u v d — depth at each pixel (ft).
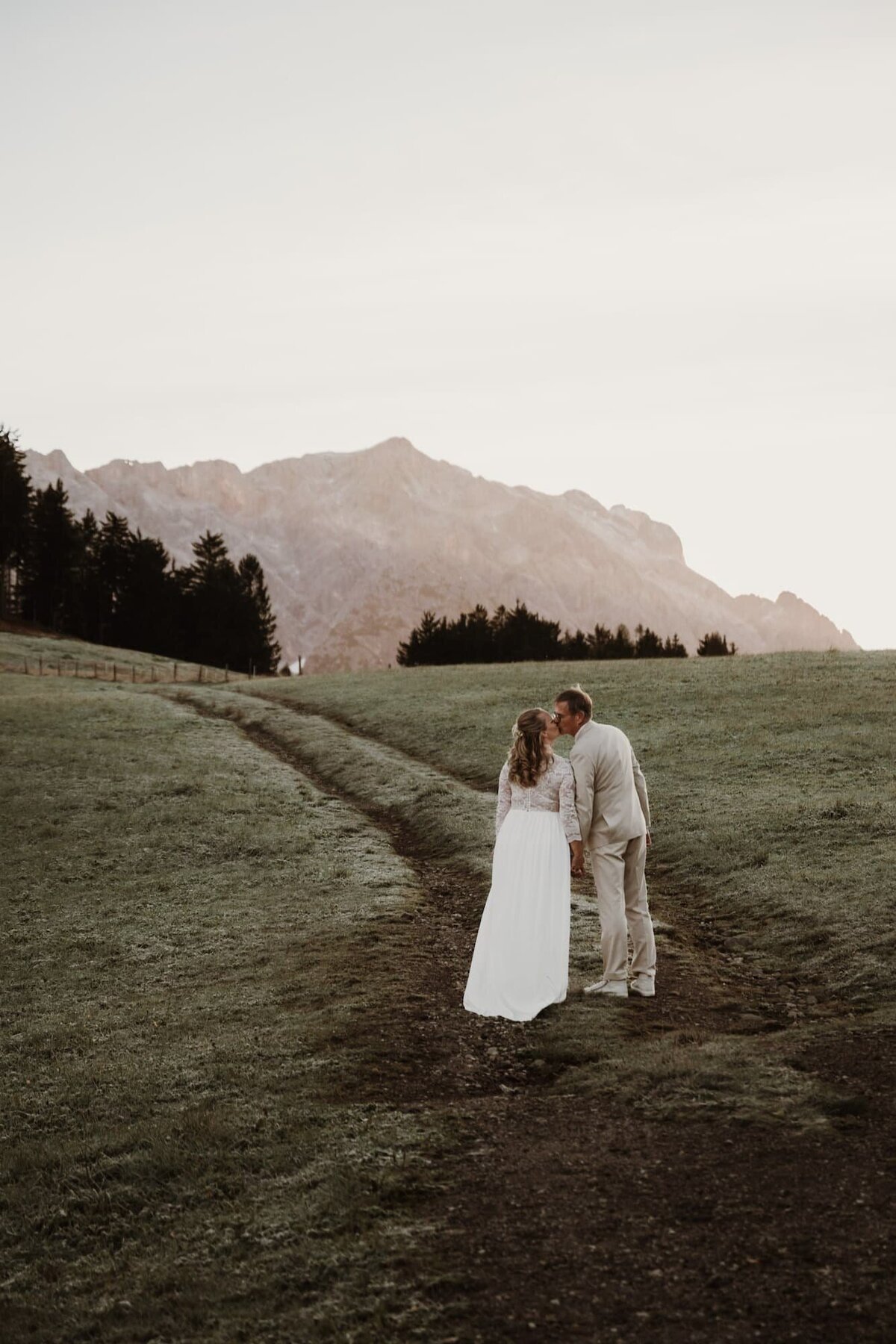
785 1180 18.38
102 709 118.52
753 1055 24.50
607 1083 23.57
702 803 58.90
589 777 30.09
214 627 388.57
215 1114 24.18
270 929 43.29
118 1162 22.53
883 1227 16.55
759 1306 14.84
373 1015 30.25
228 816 67.41
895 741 70.38
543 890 29.86
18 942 45.21
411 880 51.06
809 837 48.96
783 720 81.87
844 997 30.78
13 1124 25.94
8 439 361.71
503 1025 28.84
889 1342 13.78
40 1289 18.34
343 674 159.63
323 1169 20.67
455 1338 14.76
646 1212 17.74
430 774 79.10
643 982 31.27
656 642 407.23
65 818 69.05
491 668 144.15
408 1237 17.63
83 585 374.84
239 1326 15.87
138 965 40.55
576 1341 14.47
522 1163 20.04
